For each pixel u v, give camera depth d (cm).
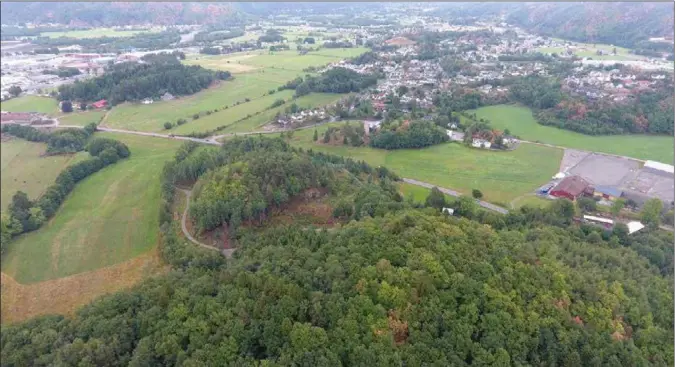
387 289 10581
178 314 11006
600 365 10100
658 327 11244
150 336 10656
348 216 17050
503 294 11006
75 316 12388
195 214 17612
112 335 10881
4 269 16412
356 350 9481
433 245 12269
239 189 17475
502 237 13962
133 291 12950
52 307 14475
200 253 15512
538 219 17412
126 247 17362
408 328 10112
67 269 16288
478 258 12069
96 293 15000
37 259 16888
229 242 16662
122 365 10381
